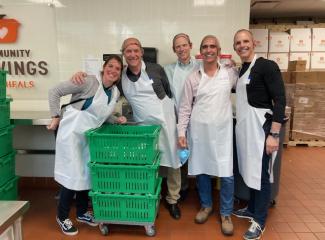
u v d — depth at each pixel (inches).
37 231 90.7
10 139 95.5
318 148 187.5
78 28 125.5
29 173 124.1
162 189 115.8
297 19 235.9
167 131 90.9
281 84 76.1
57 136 83.0
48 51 127.4
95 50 126.6
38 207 107.1
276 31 208.8
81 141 82.9
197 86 86.2
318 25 209.9
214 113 84.1
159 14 123.1
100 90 81.5
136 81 87.4
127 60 84.8
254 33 199.5
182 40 96.0
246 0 120.0
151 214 83.9
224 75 84.4
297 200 111.8
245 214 98.3
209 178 93.6
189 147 91.1
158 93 88.9
